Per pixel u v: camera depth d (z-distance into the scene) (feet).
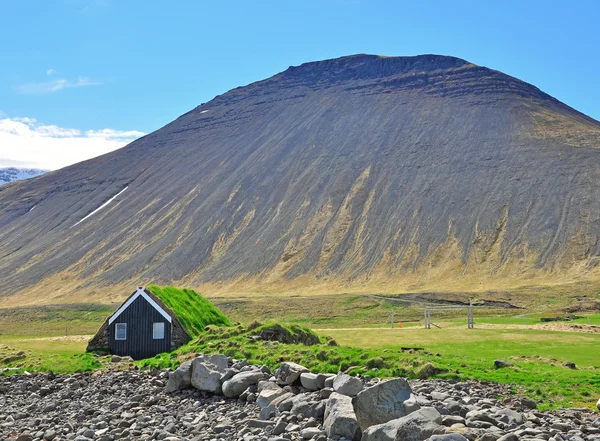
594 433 62.13
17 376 127.54
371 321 430.20
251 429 73.00
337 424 64.85
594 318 341.82
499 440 55.16
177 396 98.84
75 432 81.30
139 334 158.92
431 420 57.31
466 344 161.79
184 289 181.06
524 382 91.91
